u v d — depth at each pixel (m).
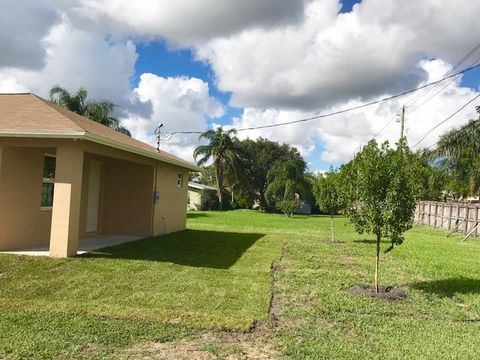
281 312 6.71
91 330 5.47
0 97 11.86
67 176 9.74
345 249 13.78
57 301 6.70
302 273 9.61
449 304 7.62
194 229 18.62
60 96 31.94
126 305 6.63
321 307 6.99
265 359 4.84
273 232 19.08
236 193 53.50
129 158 12.63
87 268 8.81
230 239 14.93
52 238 9.69
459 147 26.38
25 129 9.58
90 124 13.06
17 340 5.05
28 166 10.84
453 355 5.18
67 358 4.66
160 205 15.28
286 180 47.88
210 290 7.71
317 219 36.28
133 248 11.62
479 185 25.00
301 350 5.13
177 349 5.02
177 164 15.99
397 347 5.39
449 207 23.77
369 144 8.30
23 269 8.45
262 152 59.09
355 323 6.29
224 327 5.78
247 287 8.02
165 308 6.58
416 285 8.98
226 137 49.41
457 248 15.70
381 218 8.05
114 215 14.72
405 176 8.02
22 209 10.67
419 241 17.67
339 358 4.94
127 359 4.68
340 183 8.88
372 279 9.35
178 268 9.34
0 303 6.44
